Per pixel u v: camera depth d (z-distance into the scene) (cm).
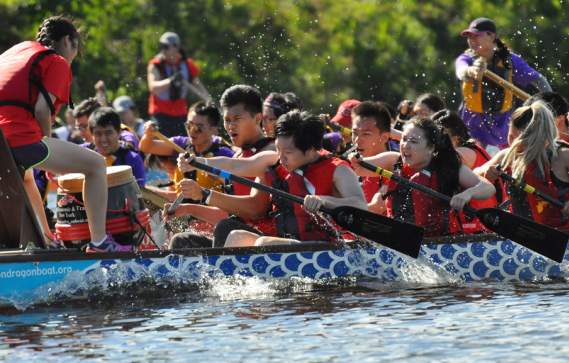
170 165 2205
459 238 1650
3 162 1461
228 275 1529
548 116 1714
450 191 1681
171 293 1495
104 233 1534
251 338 1222
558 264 1702
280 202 1630
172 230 1942
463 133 1845
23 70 1480
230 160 1691
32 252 1438
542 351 1141
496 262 1667
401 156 1702
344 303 1427
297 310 1380
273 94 2123
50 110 1505
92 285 1451
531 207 1759
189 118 2030
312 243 1574
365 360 1122
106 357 1149
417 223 1692
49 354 1163
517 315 1324
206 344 1198
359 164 1662
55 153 1497
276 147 1638
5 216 1516
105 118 2091
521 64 2391
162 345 1195
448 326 1268
